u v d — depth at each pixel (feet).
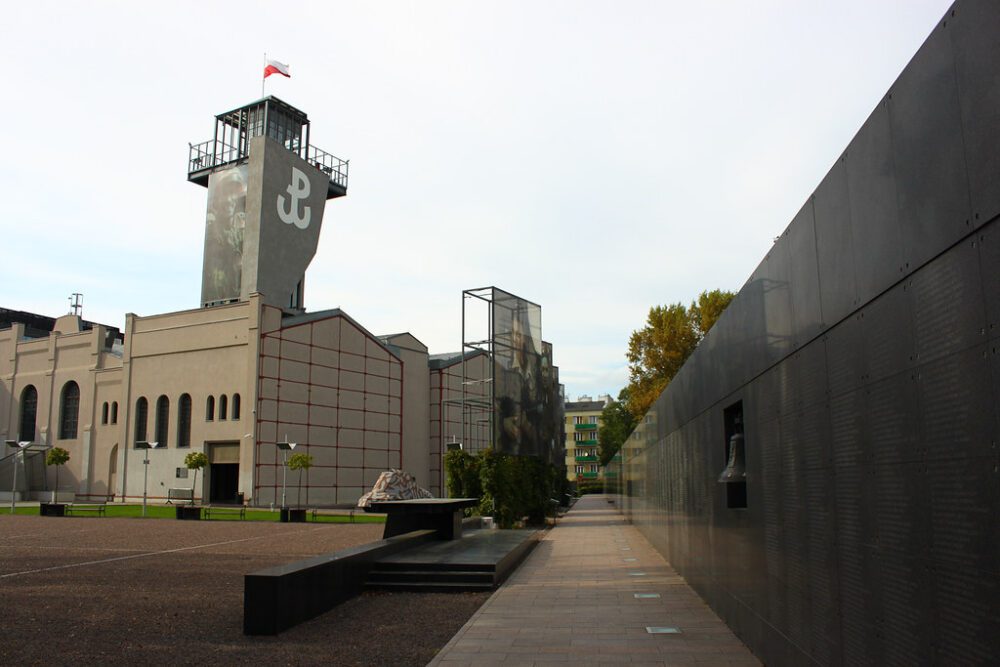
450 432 201.57
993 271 9.36
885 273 12.89
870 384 13.70
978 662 9.80
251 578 29.35
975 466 9.87
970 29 9.84
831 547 16.17
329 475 161.07
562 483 173.88
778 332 20.70
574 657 25.40
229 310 153.07
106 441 170.40
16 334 193.47
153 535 78.69
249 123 182.09
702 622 30.91
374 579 42.80
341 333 168.25
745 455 25.91
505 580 45.78
